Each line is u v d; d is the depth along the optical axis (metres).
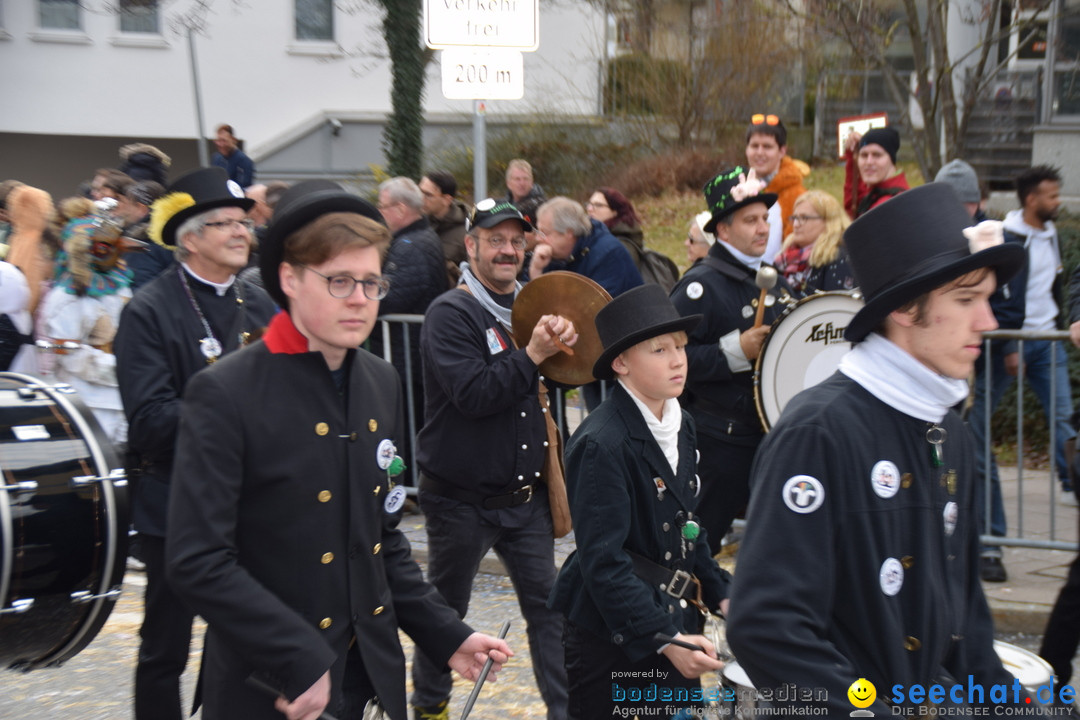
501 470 3.82
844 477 1.96
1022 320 5.63
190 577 2.18
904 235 1.98
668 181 14.35
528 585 3.88
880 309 1.98
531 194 7.61
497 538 3.91
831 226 5.41
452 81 6.02
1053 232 6.09
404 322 6.29
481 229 4.01
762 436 4.42
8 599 2.88
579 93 16.39
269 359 2.34
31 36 17.81
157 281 3.49
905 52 14.73
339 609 2.36
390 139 14.10
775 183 6.90
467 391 3.71
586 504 2.93
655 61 15.33
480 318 3.92
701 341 4.41
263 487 2.29
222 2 17.77
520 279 6.09
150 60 17.98
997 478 5.51
